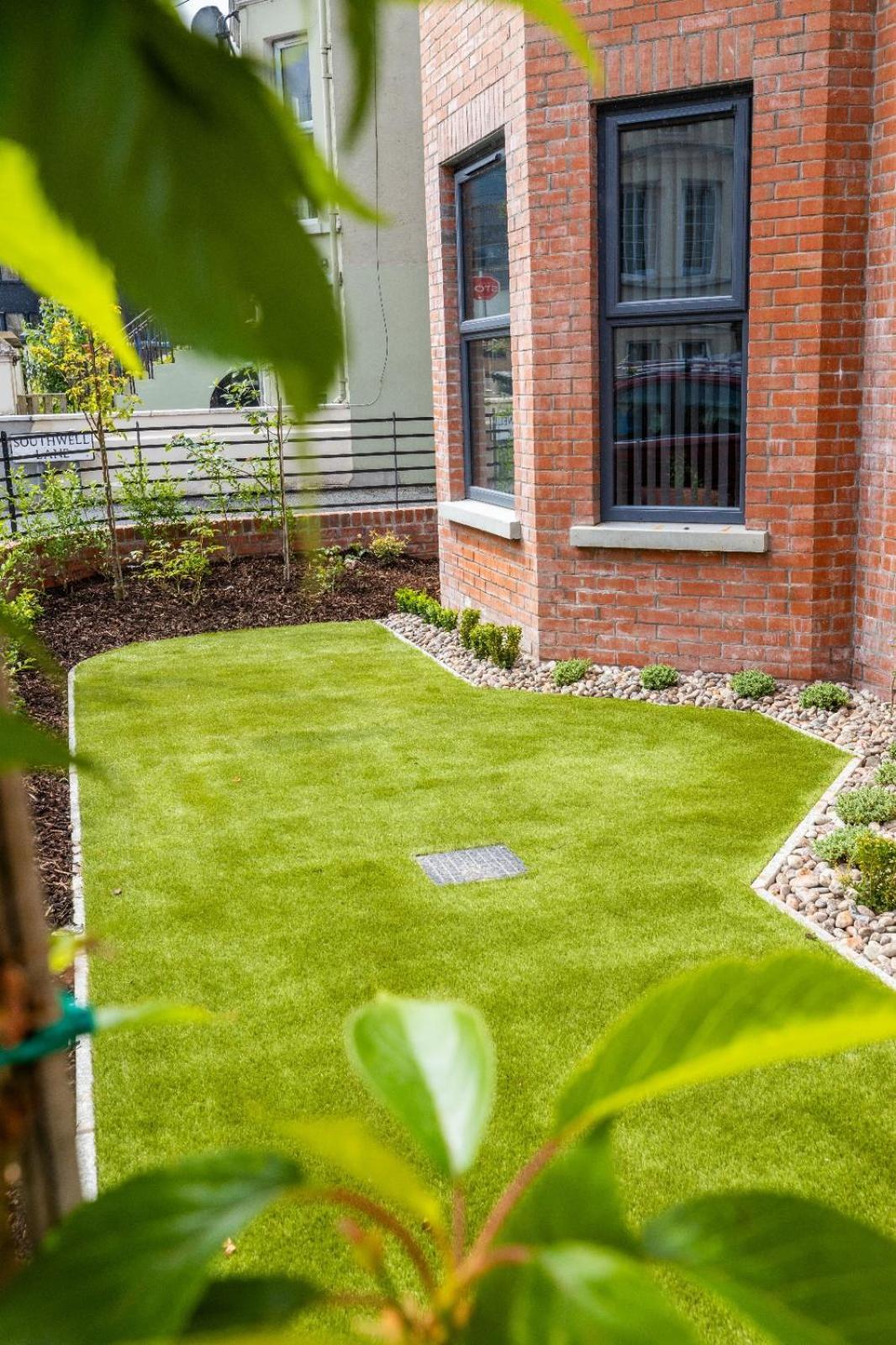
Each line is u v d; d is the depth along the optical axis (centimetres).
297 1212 291
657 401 759
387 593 1142
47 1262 45
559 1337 45
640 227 735
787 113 663
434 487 1481
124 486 1171
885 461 683
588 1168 53
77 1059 363
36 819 576
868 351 688
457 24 822
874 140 661
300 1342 48
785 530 723
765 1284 49
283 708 775
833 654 739
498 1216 53
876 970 409
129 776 643
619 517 787
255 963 424
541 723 713
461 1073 66
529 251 752
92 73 30
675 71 684
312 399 32
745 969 53
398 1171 51
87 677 873
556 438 777
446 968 415
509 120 758
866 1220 284
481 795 593
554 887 481
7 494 1130
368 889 484
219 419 1526
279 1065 358
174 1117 333
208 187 31
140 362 41
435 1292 53
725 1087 341
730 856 508
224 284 31
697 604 763
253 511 1223
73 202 31
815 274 677
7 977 58
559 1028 374
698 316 727
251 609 1091
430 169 917
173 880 500
